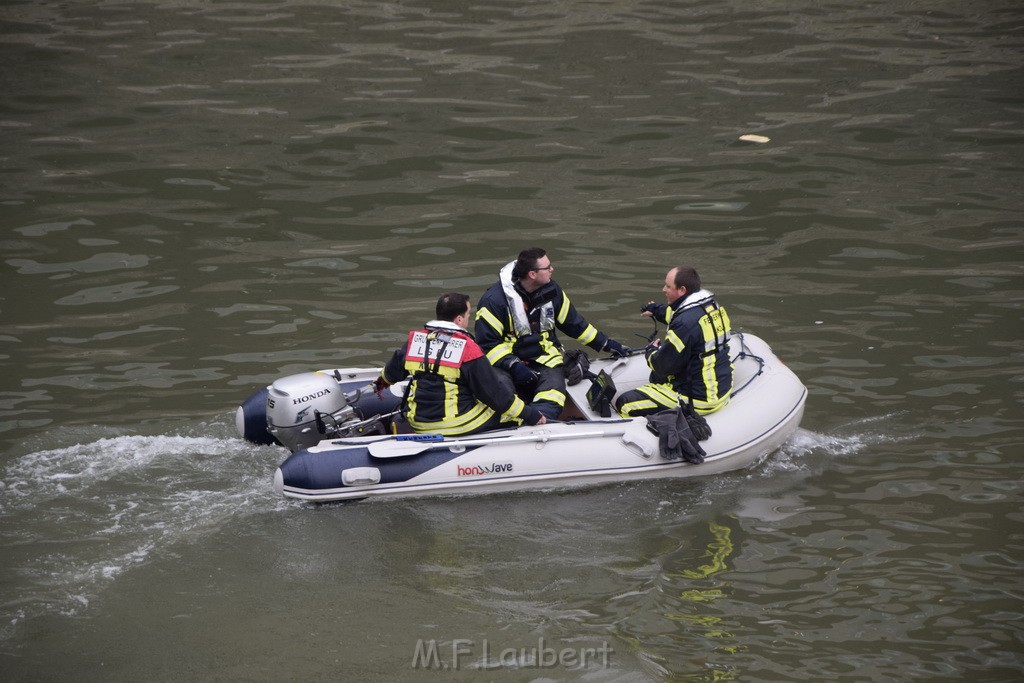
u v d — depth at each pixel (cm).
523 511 2256
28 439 2477
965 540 2122
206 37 5734
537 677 1750
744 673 1762
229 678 1745
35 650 1805
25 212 3772
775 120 4647
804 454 2469
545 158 4303
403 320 3069
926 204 3834
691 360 2452
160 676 1748
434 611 1927
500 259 3456
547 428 2366
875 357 2862
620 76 5188
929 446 2475
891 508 2242
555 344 2595
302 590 1980
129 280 3300
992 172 4091
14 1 6247
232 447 2480
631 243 3566
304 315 3105
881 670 1764
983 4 6197
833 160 4238
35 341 2934
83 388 2711
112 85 5053
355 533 2166
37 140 4431
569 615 1916
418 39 5719
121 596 1948
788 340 2952
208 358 2869
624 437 2353
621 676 1753
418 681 1741
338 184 4069
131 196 3934
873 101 4828
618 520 2222
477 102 4888
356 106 4841
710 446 2384
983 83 5009
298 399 2320
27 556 2052
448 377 2309
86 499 2250
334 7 6247
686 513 2245
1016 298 3150
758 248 3525
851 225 3678
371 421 2402
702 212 3806
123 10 6156
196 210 3828
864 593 1966
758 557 2083
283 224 3725
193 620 1891
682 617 1909
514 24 5953
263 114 4741
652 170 4181
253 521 2195
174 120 4669
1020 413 2592
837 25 5894
